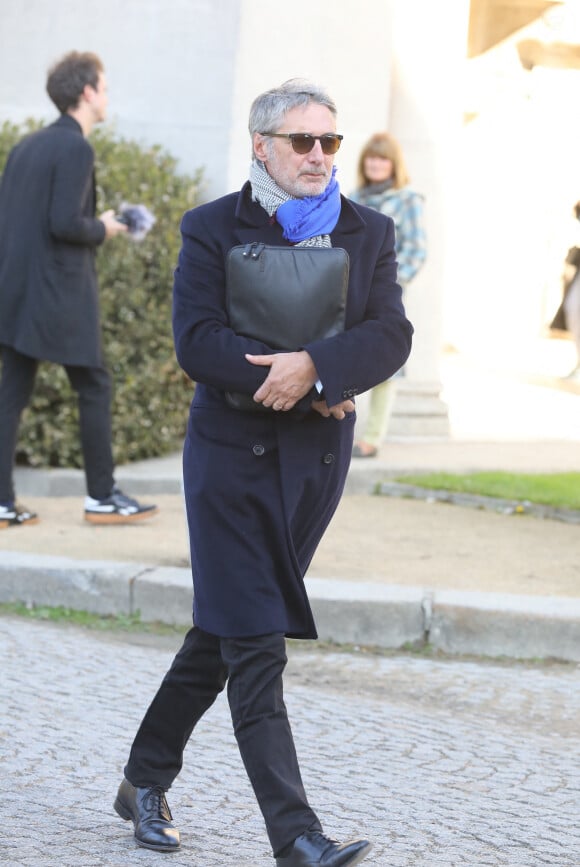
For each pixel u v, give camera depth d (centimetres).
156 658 1348
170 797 972
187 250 821
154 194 2098
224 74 2223
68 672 1275
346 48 2316
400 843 897
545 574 1638
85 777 1005
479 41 3556
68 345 1722
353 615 1446
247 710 791
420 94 2423
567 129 3881
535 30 3547
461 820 946
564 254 3991
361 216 837
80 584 1521
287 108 804
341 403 804
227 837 898
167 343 2133
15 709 1155
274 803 775
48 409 2022
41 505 1938
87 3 2312
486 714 1222
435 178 2434
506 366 3925
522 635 1419
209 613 802
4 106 2348
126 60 2297
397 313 826
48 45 2328
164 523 1848
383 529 1869
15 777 998
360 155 2167
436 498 2084
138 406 2114
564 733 1174
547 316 4031
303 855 758
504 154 3991
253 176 821
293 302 795
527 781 1038
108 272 2044
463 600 1447
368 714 1199
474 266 4112
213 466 806
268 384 779
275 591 801
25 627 1438
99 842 878
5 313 1725
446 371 3700
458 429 2641
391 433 2462
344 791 996
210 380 796
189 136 2256
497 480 2133
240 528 802
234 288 797
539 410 2978
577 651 1411
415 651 1435
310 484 816
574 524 1958
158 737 875
